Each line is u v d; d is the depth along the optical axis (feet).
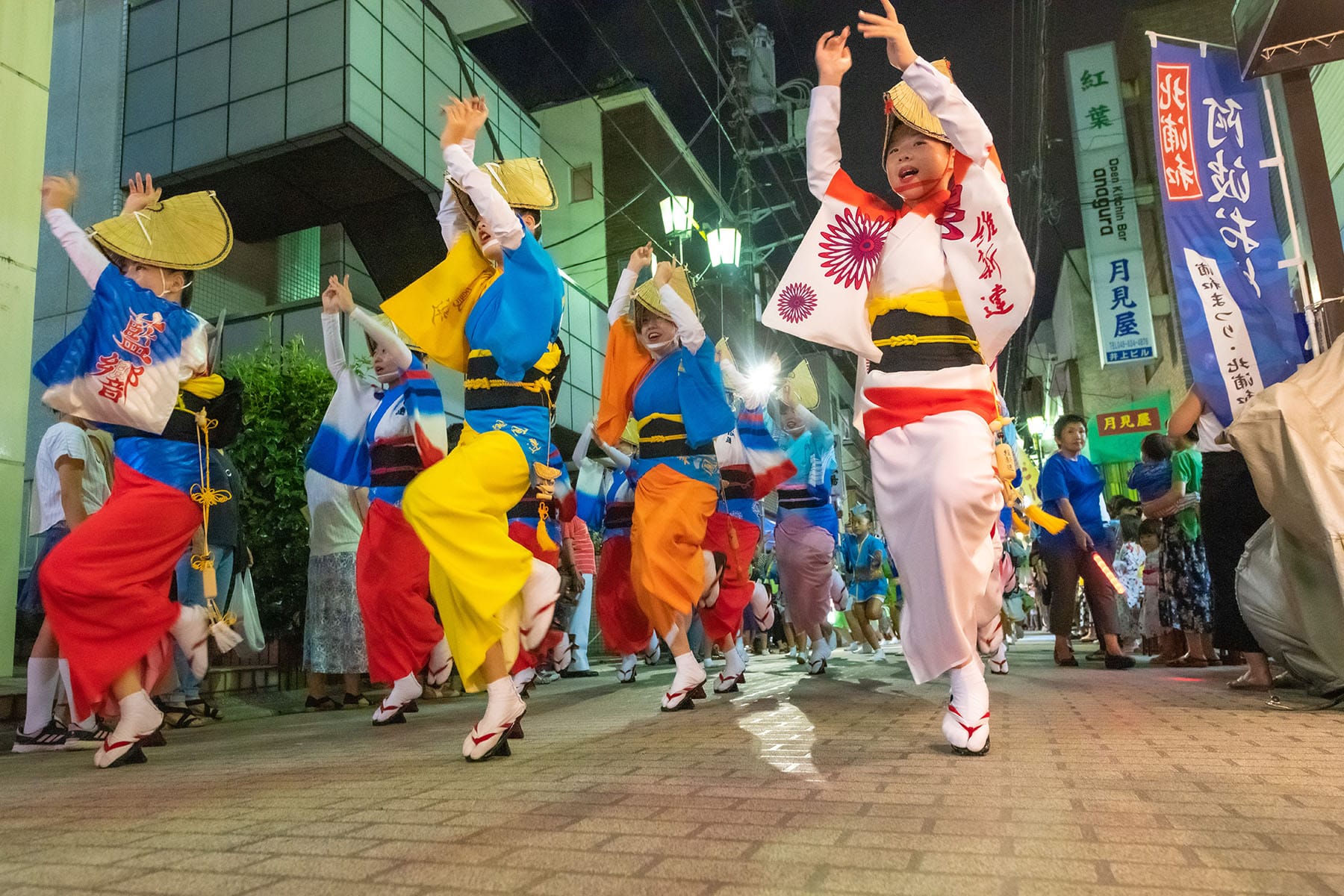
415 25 44.11
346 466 17.04
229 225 12.60
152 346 11.50
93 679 10.96
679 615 15.88
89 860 5.98
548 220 62.64
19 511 20.72
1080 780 7.86
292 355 25.12
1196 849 5.60
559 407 50.31
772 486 22.03
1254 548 14.40
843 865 5.37
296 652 23.56
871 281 10.48
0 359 20.53
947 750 9.63
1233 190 17.16
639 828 6.41
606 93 62.64
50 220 11.68
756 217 67.92
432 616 16.29
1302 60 16.70
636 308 16.65
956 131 9.66
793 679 22.72
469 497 10.27
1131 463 64.69
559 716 15.35
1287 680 16.38
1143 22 56.24
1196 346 16.52
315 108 38.99
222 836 6.57
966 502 9.28
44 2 22.53
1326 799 6.97
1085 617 48.44
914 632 9.66
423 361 17.11
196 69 41.37
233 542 17.33
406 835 6.41
